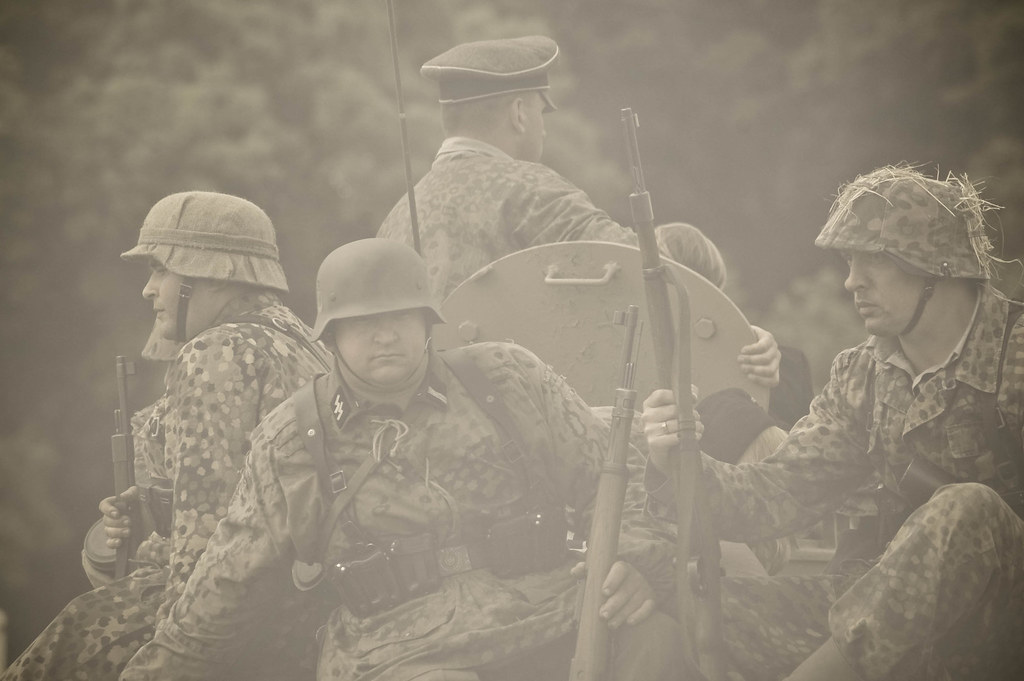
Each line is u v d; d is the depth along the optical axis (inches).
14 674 426.3
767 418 423.2
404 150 418.3
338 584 357.4
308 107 1670.8
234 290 444.1
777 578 369.4
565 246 454.9
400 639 350.6
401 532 354.6
